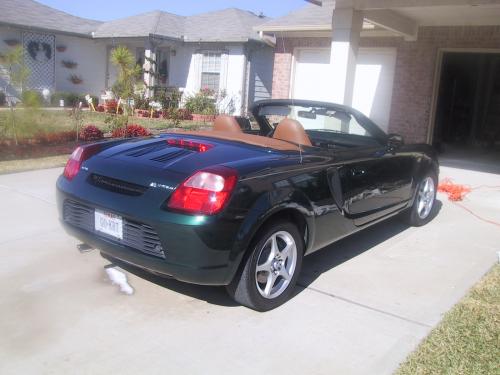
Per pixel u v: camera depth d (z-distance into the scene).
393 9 9.39
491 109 14.73
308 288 4.05
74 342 3.10
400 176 5.28
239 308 3.63
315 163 3.97
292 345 3.17
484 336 3.28
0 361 2.87
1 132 9.49
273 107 5.23
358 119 4.81
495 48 10.84
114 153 3.88
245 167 3.41
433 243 5.39
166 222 3.16
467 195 7.91
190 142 4.02
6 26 18.92
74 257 4.44
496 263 4.80
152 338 3.18
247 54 18.66
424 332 3.38
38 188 6.78
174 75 20.81
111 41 21.48
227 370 2.88
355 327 3.43
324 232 4.07
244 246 3.28
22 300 3.60
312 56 13.95
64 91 21.47
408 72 12.06
